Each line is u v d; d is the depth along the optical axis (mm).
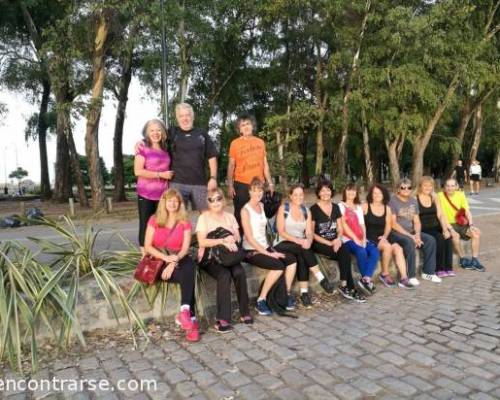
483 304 4781
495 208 13219
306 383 3109
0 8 18422
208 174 5105
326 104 22375
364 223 5789
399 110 20156
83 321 3996
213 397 2963
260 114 24891
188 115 4797
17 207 21750
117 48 15633
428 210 6125
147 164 4688
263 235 4852
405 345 3725
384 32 18484
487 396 2893
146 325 4266
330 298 5152
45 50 15062
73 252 4578
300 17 20219
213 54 19047
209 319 4516
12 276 3818
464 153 28750
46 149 28031
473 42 19734
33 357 3410
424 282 5797
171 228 4262
